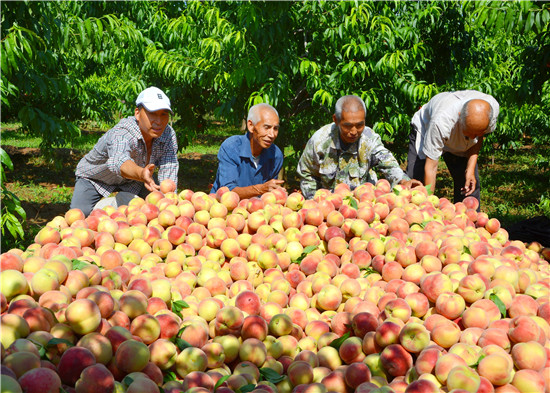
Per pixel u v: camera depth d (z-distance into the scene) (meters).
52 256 1.95
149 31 8.88
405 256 2.27
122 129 3.99
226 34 6.63
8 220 4.55
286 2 5.95
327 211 2.78
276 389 1.63
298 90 7.41
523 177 12.73
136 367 1.49
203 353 1.66
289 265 2.52
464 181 5.32
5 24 4.90
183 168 13.58
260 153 4.23
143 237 2.60
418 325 1.69
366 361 1.71
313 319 2.12
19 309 1.52
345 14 6.41
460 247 2.29
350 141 3.94
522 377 1.50
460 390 1.42
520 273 2.11
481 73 9.30
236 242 2.58
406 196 3.08
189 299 2.09
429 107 5.07
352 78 6.50
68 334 1.51
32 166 13.54
